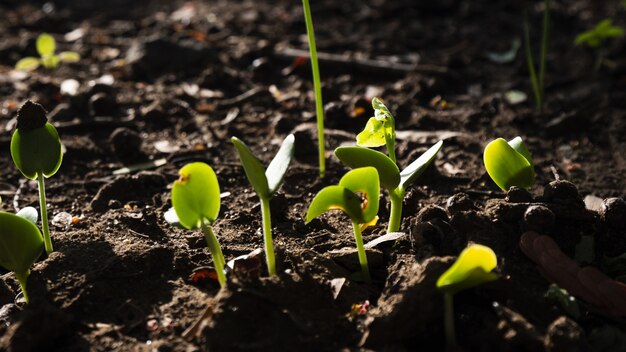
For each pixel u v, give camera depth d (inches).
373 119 21.4
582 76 31.9
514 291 19.8
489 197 24.6
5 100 30.0
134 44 34.1
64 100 30.1
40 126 21.2
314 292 20.0
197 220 19.8
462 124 28.8
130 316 20.3
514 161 21.5
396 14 38.6
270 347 19.2
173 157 26.8
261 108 29.6
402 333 19.5
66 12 39.3
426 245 20.7
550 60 33.3
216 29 36.1
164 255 21.7
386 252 21.6
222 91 30.9
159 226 23.1
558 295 19.9
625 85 31.0
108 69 32.5
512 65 33.1
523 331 19.2
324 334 19.5
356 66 32.1
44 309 19.5
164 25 37.0
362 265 20.9
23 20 37.5
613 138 28.0
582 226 21.5
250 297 19.5
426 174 25.5
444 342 19.7
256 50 32.8
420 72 31.8
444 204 24.1
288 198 24.6
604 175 26.0
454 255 20.6
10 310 20.4
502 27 36.8
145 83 31.4
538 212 20.6
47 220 22.3
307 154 26.8
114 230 22.8
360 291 20.5
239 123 28.7
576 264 20.2
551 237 21.2
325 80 31.6
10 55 33.8
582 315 20.0
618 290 20.0
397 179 21.0
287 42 34.6
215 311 19.4
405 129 28.5
